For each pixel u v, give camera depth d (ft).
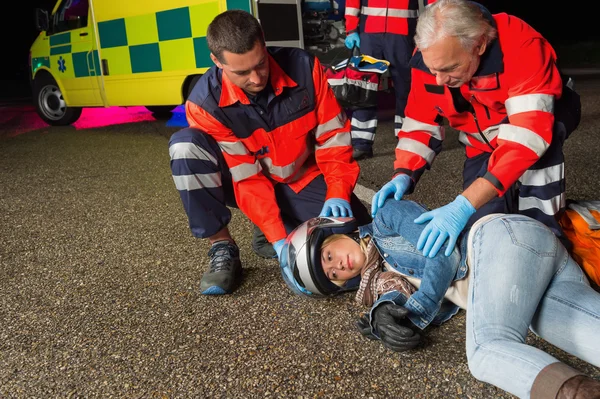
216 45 6.23
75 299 7.80
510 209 7.20
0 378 6.03
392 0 13.48
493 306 4.98
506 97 6.18
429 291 5.80
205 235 7.54
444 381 5.37
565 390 4.09
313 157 8.22
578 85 27.81
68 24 22.25
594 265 6.18
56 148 19.22
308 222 6.68
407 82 14.07
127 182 14.08
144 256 9.20
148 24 18.45
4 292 8.21
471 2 5.71
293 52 7.48
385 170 13.24
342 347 6.08
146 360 6.15
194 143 7.14
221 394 5.46
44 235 10.63
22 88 47.50
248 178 7.55
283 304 7.15
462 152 14.69
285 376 5.65
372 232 6.52
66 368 6.12
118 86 20.36
